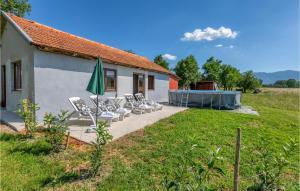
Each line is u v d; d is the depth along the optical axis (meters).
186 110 12.28
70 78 8.95
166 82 19.67
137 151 5.05
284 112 14.29
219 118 9.47
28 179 3.65
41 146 5.13
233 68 43.75
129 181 3.62
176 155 4.72
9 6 22.20
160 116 9.98
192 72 34.78
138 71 14.44
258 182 3.69
